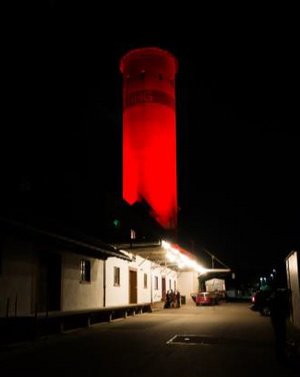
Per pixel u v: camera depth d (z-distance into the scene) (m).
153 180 44.25
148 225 34.62
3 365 10.14
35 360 10.82
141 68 47.28
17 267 15.64
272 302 10.87
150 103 46.03
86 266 22.27
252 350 12.48
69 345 13.55
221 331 17.58
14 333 14.00
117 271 27.12
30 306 16.30
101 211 25.73
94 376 8.89
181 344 13.75
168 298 37.41
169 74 48.16
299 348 12.13
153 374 9.10
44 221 17.88
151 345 13.53
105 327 19.38
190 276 51.03
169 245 27.09
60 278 18.88
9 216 13.87
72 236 18.59
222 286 55.44
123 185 46.00
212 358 11.11
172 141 46.69
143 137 45.31
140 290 32.09
